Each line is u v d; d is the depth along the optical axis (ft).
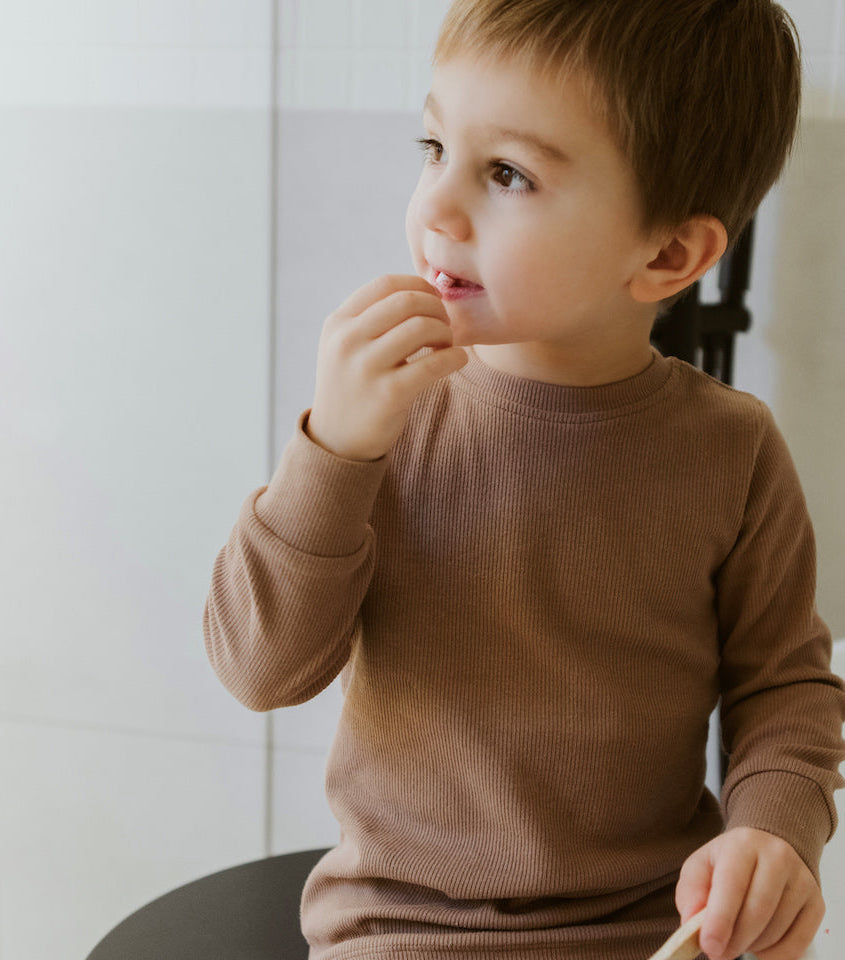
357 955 2.10
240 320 4.72
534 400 2.19
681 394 2.29
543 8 1.89
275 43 4.52
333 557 2.00
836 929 2.83
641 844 2.25
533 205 1.94
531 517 2.18
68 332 4.86
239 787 5.05
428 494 2.20
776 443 2.37
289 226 4.64
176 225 4.71
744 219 2.23
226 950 2.53
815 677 2.36
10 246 4.84
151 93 4.66
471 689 2.18
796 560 2.40
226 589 2.12
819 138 4.21
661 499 2.23
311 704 4.94
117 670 5.07
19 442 4.97
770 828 2.06
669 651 2.25
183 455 4.85
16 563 5.06
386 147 4.52
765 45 2.14
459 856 2.16
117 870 5.21
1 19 4.71
